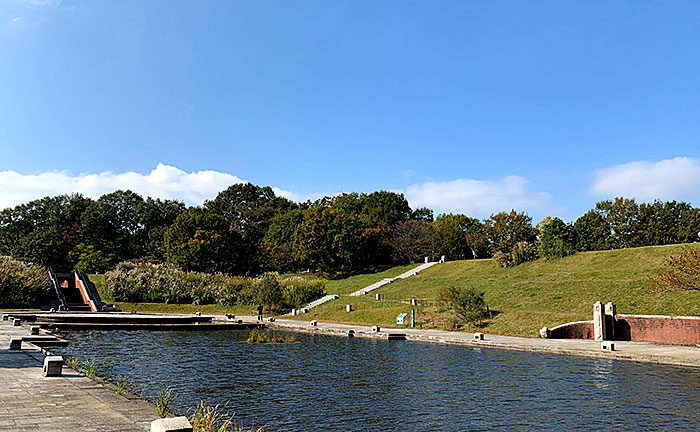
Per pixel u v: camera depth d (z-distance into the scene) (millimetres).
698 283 32438
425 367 23656
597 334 33844
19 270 56594
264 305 61250
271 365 24109
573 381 20266
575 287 48594
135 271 64500
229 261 85188
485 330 39188
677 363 24422
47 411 11141
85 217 101812
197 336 37250
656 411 15602
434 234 97625
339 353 28562
